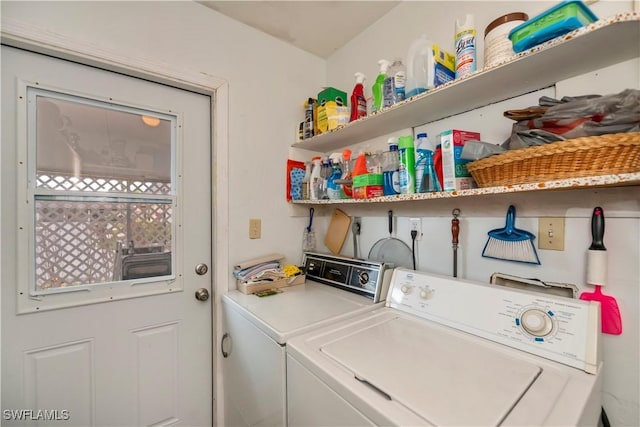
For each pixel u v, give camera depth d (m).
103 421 1.24
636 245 0.78
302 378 0.82
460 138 0.99
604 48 0.73
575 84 0.87
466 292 0.98
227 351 1.39
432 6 1.30
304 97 1.84
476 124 1.12
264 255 1.65
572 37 0.68
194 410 1.47
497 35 0.87
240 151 1.57
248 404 1.17
